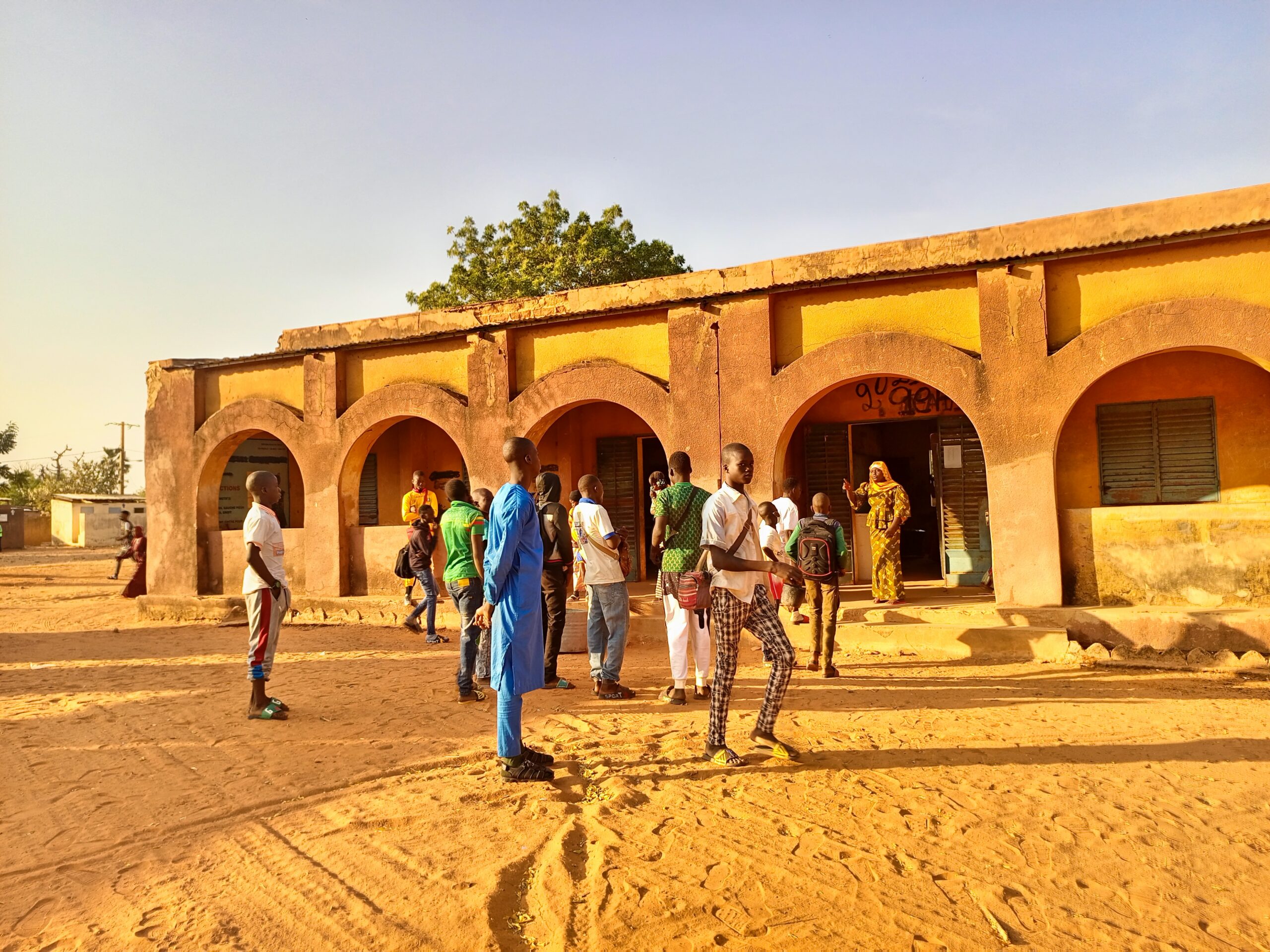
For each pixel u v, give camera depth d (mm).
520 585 5281
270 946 3371
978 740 5984
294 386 14352
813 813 4602
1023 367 9578
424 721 6914
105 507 45594
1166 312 8984
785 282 10656
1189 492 10352
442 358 13227
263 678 7051
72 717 7301
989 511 9898
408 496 12016
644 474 15680
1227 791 4863
